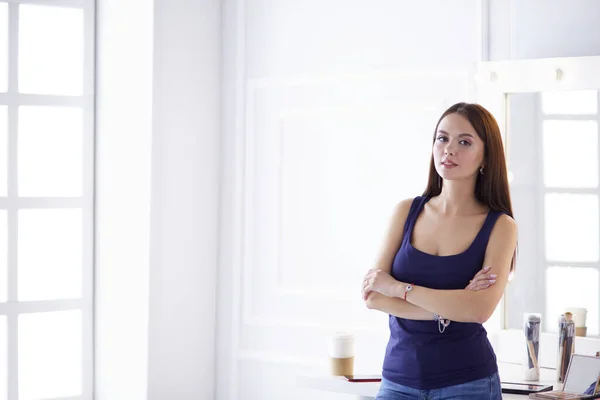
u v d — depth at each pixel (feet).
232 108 15.11
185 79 14.65
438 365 8.57
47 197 14.62
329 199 14.08
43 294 14.64
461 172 9.02
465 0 12.56
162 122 14.29
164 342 14.43
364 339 13.60
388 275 9.09
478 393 8.53
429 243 9.13
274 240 14.64
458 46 12.64
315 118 14.23
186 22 14.64
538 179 11.73
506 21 12.13
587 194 11.43
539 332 10.71
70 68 14.87
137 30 14.33
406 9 13.19
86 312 15.02
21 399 14.40
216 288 15.24
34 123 14.53
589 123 11.37
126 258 14.53
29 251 14.49
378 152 13.56
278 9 14.60
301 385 11.30
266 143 14.74
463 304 8.54
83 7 14.92
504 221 8.98
